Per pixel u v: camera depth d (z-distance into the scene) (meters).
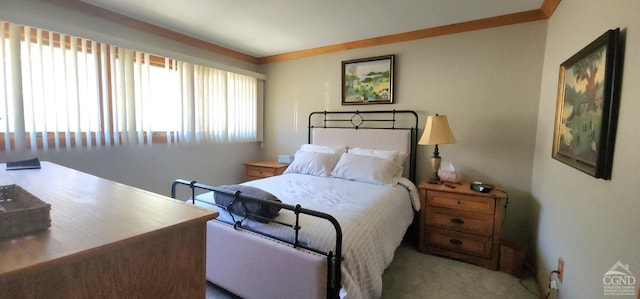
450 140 2.57
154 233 0.77
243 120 3.88
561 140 1.79
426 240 2.58
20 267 0.55
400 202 2.32
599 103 1.24
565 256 1.63
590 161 1.31
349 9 2.45
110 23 2.54
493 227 2.30
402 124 3.17
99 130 2.50
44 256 0.60
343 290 1.33
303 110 3.85
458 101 2.87
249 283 1.61
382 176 2.62
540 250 2.17
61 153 2.33
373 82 3.29
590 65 1.37
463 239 2.42
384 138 3.16
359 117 3.43
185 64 3.16
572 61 1.63
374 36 3.16
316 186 2.46
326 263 1.37
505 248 2.26
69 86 2.33
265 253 1.53
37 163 1.92
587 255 1.36
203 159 3.44
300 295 1.42
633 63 1.06
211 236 1.77
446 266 2.35
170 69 3.05
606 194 1.20
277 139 4.12
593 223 1.31
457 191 2.41
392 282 2.11
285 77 3.98
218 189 1.77
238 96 3.80
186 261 0.88
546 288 1.92
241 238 1.63
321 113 3.69
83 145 2.44
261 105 4.14
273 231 1.58
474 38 2.76
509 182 2.68
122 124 2.66
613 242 1.13
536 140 2.51
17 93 2.09
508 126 2.66
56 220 0.83
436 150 2.80
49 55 2.23
